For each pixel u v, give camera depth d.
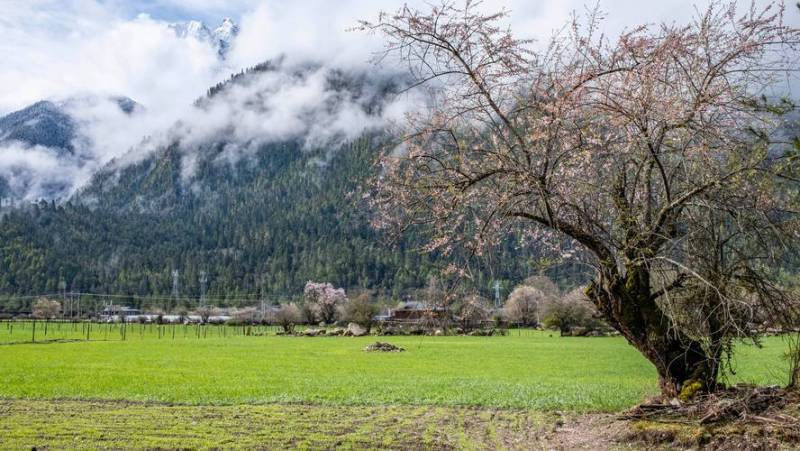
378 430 17.36
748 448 12.73
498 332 99.81
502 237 14.77
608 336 94.38
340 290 148.62
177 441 15.68
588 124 13.80
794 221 14.20
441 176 14.44
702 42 14.00
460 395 25.00
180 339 85.94
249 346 69.12
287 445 15.29
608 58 14.22
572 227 15.20
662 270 15.41
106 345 68.25
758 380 27.28
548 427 17.64
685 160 14.67
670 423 14.67
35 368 38.53
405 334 104.31
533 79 14.12
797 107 13.12
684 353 15.37
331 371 37.91
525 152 14.13
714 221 14.96
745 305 14.22
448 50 13.77
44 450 14.49
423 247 14.70
